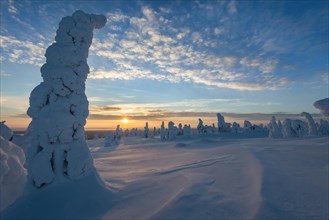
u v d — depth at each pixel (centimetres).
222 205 545
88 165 748
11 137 795
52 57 765
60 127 712
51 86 760
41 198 640
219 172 881
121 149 3078
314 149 1256
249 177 764
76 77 761
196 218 485
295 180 691
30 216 573
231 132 5194
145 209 573
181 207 541
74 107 763
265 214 474
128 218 527
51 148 716
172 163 1331
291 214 475
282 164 917
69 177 711
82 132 786
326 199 549
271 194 582
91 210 599
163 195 668
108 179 912
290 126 3061
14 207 607
